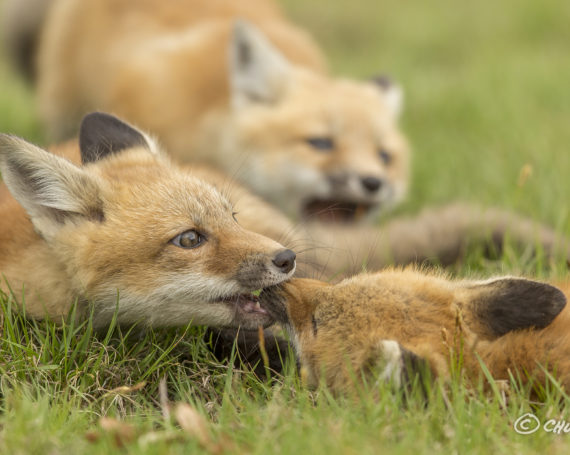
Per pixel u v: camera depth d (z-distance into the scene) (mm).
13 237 8398
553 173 13352
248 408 6688
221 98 14711
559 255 10469
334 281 9016
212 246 7938
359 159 13547
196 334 8484
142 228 7812
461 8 30500
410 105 19219
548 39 26609
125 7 16078
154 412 7113
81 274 7789
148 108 14688
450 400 6465
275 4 18891
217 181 10500
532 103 18312
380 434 5973
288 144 13797
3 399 6977
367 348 6691
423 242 11125
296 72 14820
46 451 5902
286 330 7770
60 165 7762
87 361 7531
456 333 6637
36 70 19375
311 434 6023
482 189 13750
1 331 7984
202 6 16422
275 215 10906
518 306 6895
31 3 18891
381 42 29156
